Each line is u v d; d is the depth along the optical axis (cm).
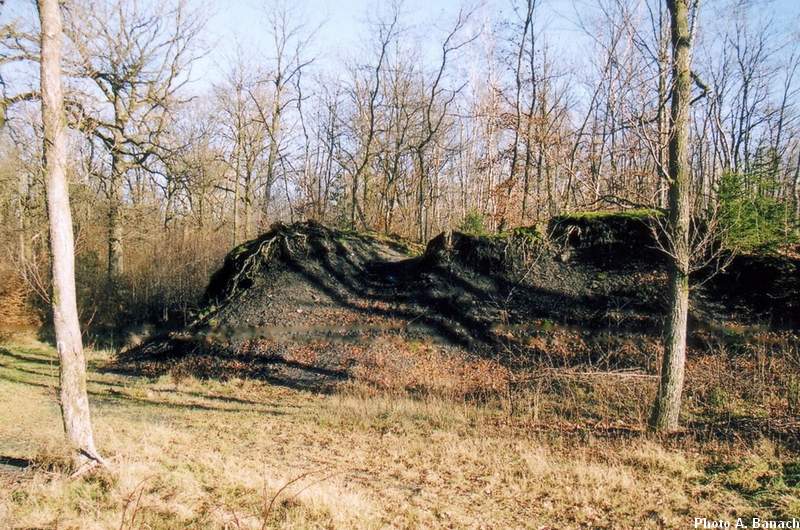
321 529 536
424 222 2869
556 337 1419
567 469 747
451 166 3006
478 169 2588
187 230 2817
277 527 531
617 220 1611
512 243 1688
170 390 1330
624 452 802
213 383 1391
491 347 1446
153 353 1686
